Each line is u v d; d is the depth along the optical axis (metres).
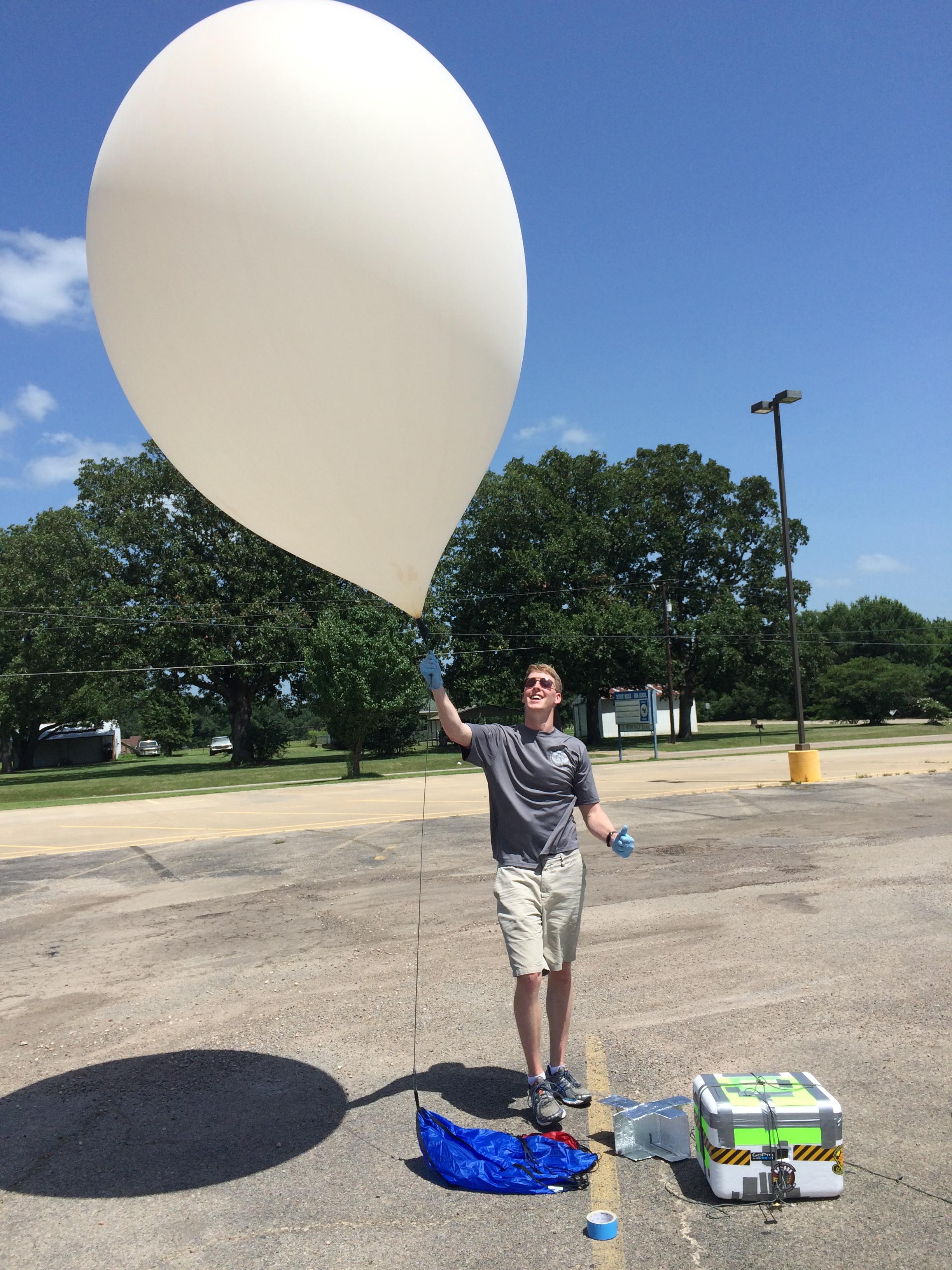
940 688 65.44
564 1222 2.63
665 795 15.51
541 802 3.33
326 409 2.89
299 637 43.84
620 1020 4.31
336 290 2.73
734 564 51.03
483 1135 3.07
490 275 3.04
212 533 46.12
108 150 2.92
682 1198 2.75
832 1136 2.72
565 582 44.28
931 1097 3.34
